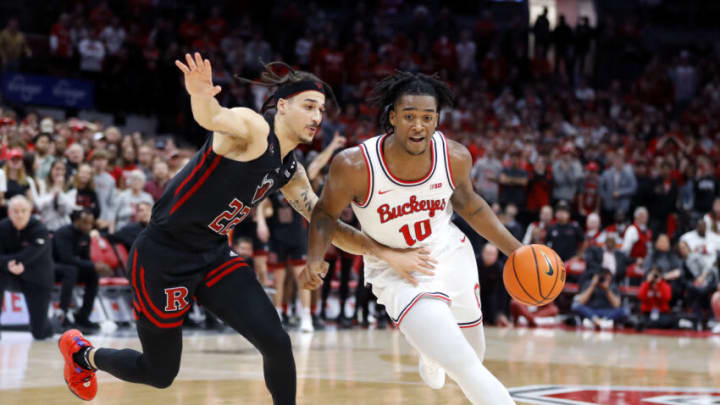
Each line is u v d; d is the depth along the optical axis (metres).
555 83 26.50
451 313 4.62
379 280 4.95
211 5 25.09
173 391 6.77
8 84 18.58
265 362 4.48
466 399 6.60
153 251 4.46
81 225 12.17
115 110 20.20
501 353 10.61
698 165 20.45
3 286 10.98
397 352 10.33
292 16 24.98
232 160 4.23
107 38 20.70
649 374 8.62
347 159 4.69
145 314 4.56
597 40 28.73
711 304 16.02
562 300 16.69
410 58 24.95
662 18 32.41
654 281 15.84
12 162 12.45
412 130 4.45
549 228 16.91
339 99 23.19
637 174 19.64
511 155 18.55
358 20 26.77
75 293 13.00
